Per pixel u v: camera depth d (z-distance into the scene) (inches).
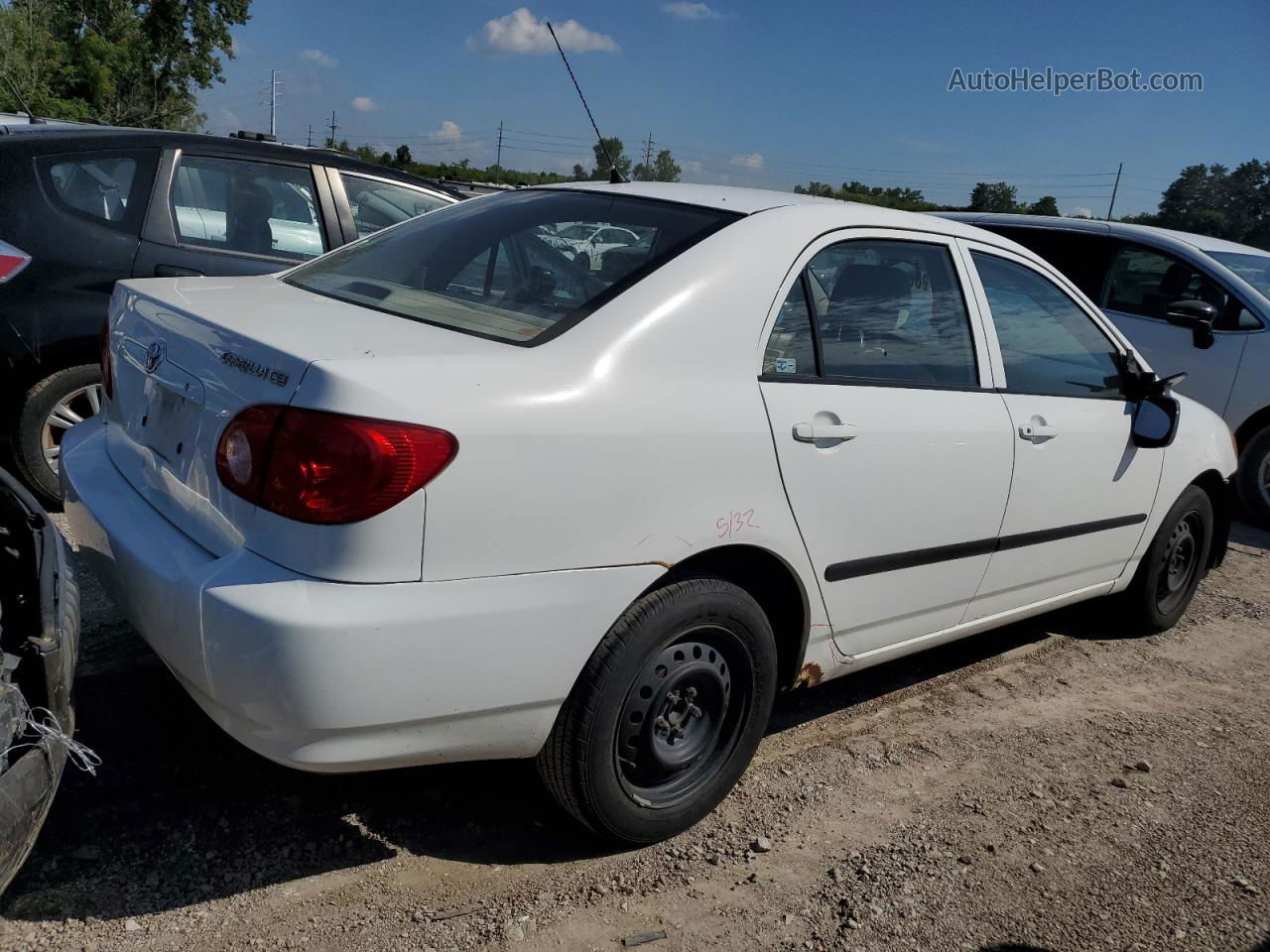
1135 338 296.0
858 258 125.0
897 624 132.1
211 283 122.4
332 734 86.4
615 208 122.6
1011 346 143.7
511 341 98.3
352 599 84.0
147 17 2063.2
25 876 96.3
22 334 174.6
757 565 114.7
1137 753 144.6
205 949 90.6
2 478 105.7
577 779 100.9
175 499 97.9
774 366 111.9
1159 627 189.8
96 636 141.9
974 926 104.0
